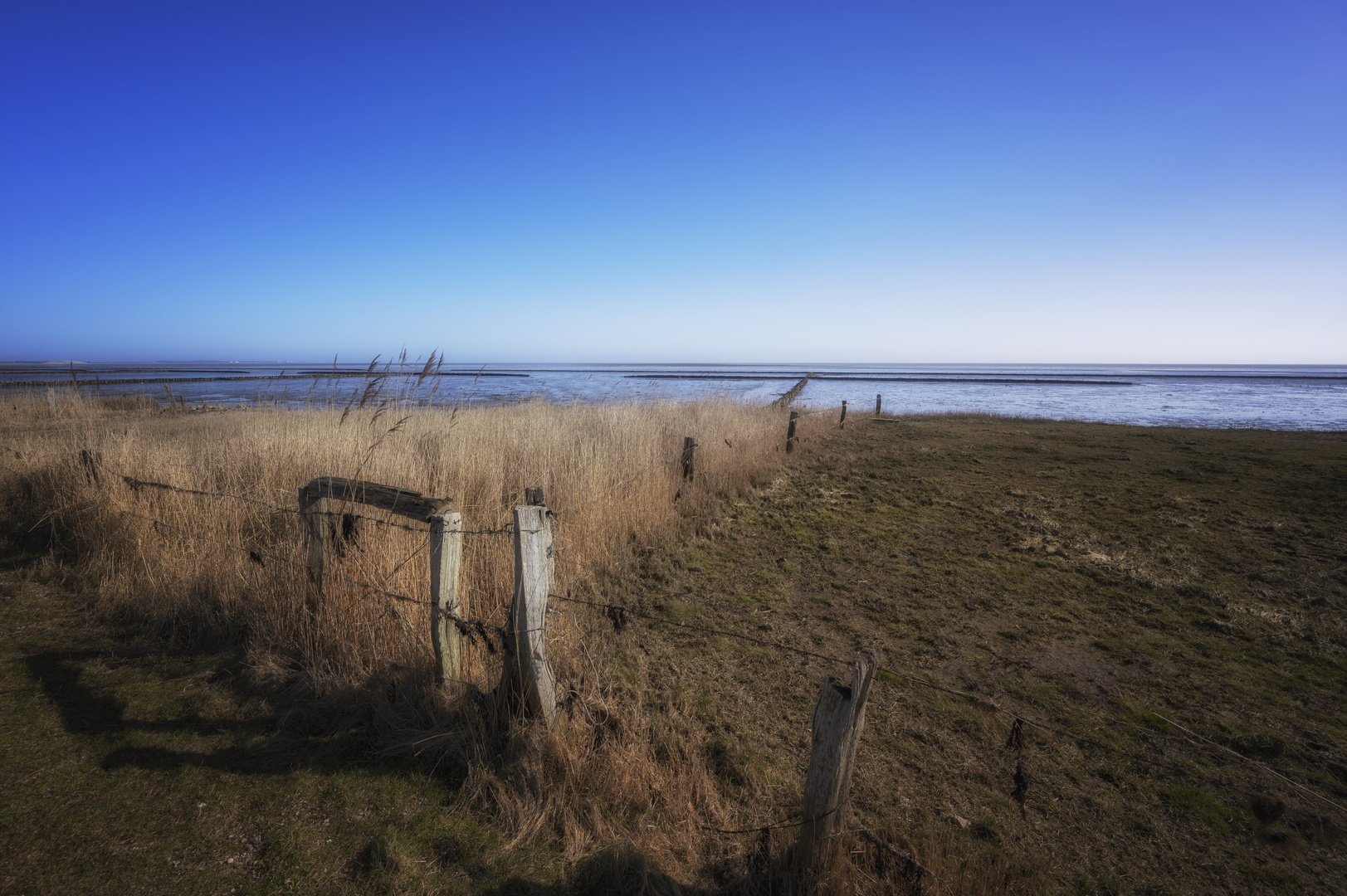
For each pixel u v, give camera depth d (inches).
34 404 655.8
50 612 181.3
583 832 102.8
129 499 222.1
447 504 134.4
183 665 153.3
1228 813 121.4
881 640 191.8
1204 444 644.7
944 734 143.3
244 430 307.6
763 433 521.3
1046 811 120.1
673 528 284.5
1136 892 102.3
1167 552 283.7
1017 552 282.2
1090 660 182.7
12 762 114.4
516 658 121.2
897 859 99.0
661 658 170.9
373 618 148.3
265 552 182.5
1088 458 547.5
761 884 96.7
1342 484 433.7
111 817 102.1
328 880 91.7
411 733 125.6
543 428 355.3
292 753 121.2
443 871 94.7
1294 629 205.5
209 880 90.8
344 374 250.1
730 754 129.6
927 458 542.3
